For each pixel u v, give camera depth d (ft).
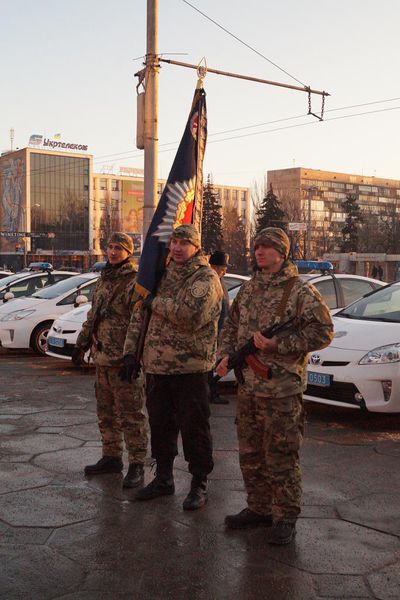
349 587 11.11
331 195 413.18
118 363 16.24
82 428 22.02
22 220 315.58
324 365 22.49
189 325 14.07
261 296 12.96
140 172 381.81
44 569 11.68
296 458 12.93
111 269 16.62
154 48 39.11
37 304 41.29
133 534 13.20
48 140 323.37
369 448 19.67
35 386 30.22
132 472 16.21
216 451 19.39
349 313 26.22
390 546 12.75
